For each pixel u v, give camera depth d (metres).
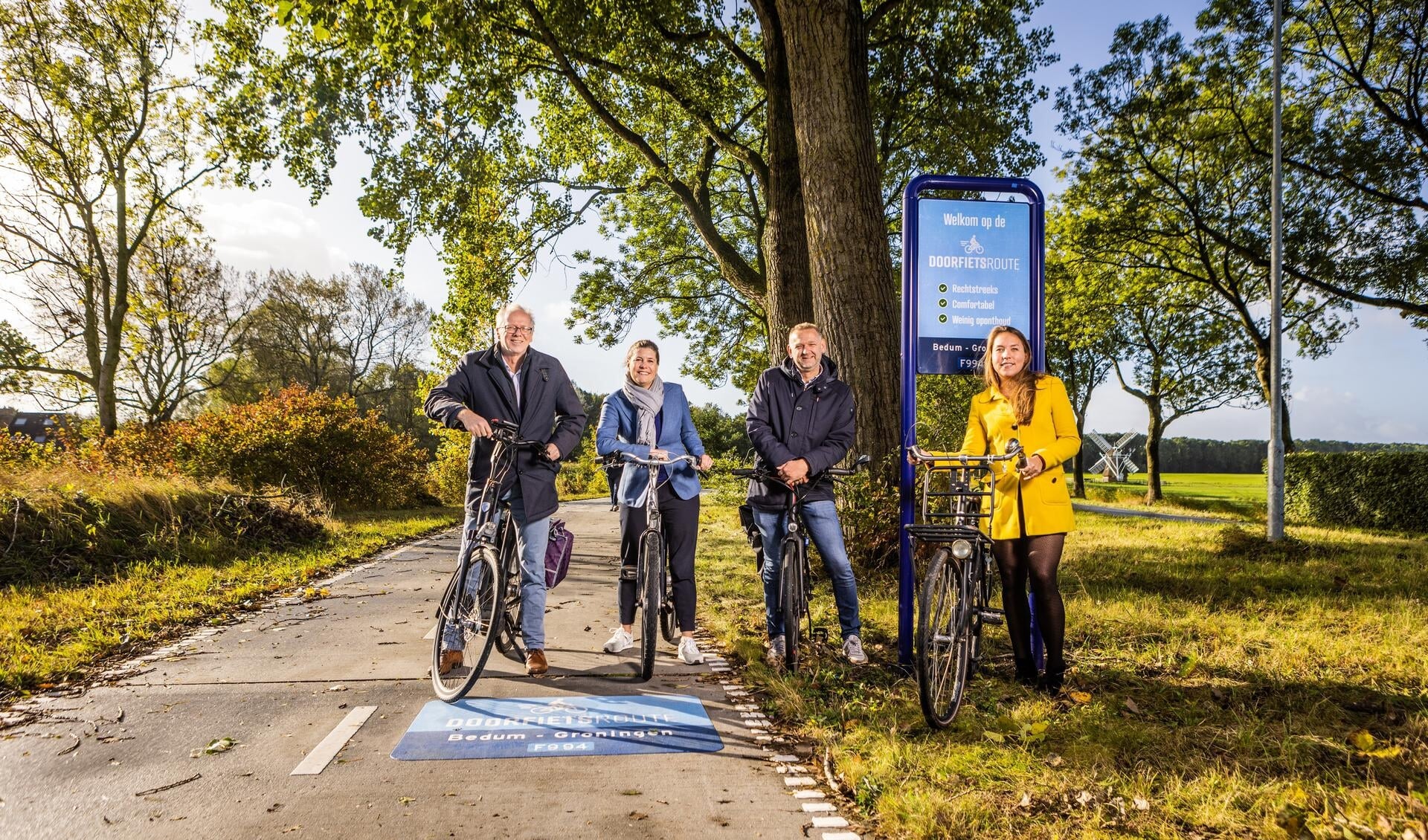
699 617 6.25
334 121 13.26
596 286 22.52
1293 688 4.20
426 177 14.05
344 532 11.62
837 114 8.19
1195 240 20.81
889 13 13.68
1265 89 18.28
